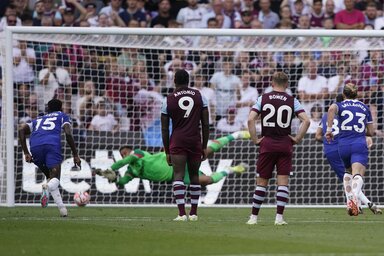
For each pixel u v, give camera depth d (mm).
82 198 45719
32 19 60719
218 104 54062
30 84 52594
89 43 50719
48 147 37969
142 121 53250
